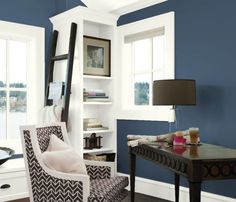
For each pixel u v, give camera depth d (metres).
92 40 4.12
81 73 3.79
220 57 3.14
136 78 4.25
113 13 4.31
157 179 3.79
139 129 3.98
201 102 3.30
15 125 3.95
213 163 1.98
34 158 2.49
